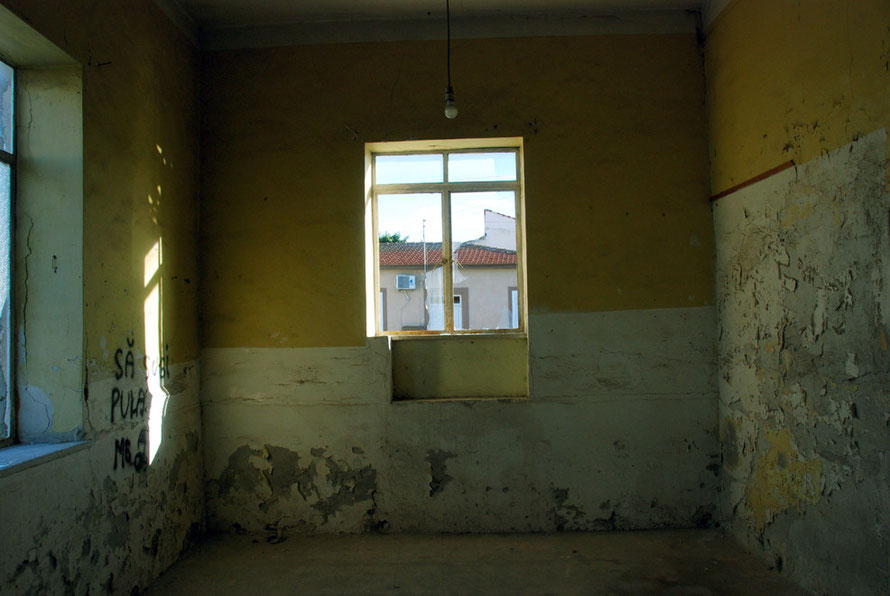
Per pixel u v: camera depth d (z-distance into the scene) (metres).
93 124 2.45
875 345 2.15
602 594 2.65
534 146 3.47
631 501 3.40
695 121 3.47
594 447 3.40
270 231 3.51
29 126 2.37
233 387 3.49
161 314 3.02
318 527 3.43
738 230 3.12
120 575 2.56
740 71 3.05
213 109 3.56
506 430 3.42
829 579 2.42
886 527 2.12
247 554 3.15
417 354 3.58
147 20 2.94
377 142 3.51
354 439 3.44
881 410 2.13
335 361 3.45
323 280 3.48
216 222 3.53
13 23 2.03
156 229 2.99
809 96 2.50
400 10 3.47
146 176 2.89
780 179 2.73
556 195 3.46
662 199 3.45
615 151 3.46
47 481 2.11
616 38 3.50
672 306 3.42
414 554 3.12
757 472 2.97
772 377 2.82
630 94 3.48
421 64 3.52
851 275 2.27
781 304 2.74
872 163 2.15
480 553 3.12
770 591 2.61
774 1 2.74
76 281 2.33
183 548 3.17
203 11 3.40
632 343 3.42
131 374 2.71
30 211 2.35
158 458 2.94
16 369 2.32
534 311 3.43
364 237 3.48
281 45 3.55
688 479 3.39
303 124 3.53
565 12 3.50
